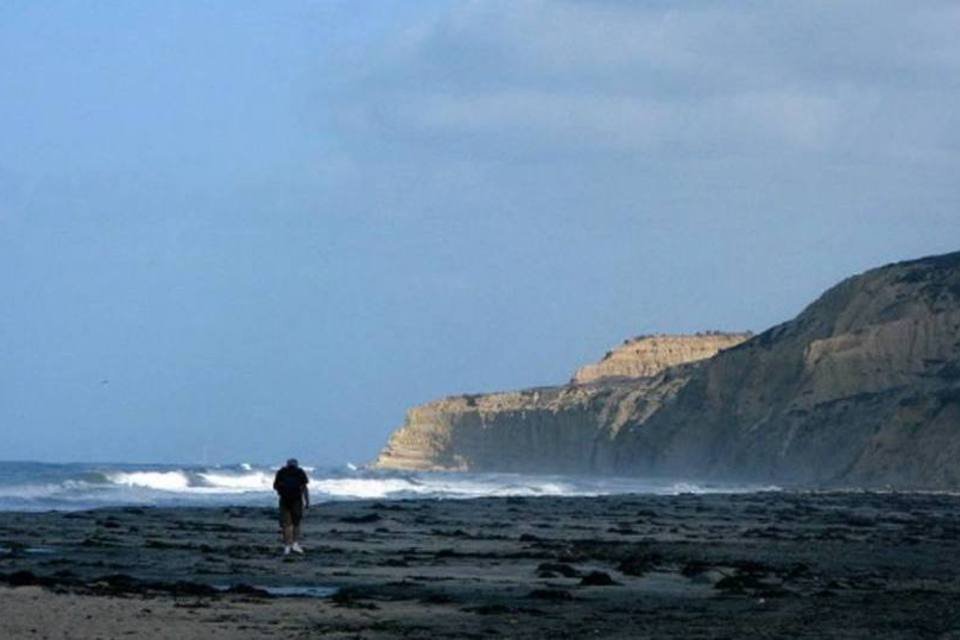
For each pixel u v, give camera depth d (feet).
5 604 156.46
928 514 495.00
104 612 153.38
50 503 562.66
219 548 266.77
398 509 459.73
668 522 409.90
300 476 256.11
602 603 178.50
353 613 161.89
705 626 152.76
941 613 166.20
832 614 165.07
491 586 200.23
